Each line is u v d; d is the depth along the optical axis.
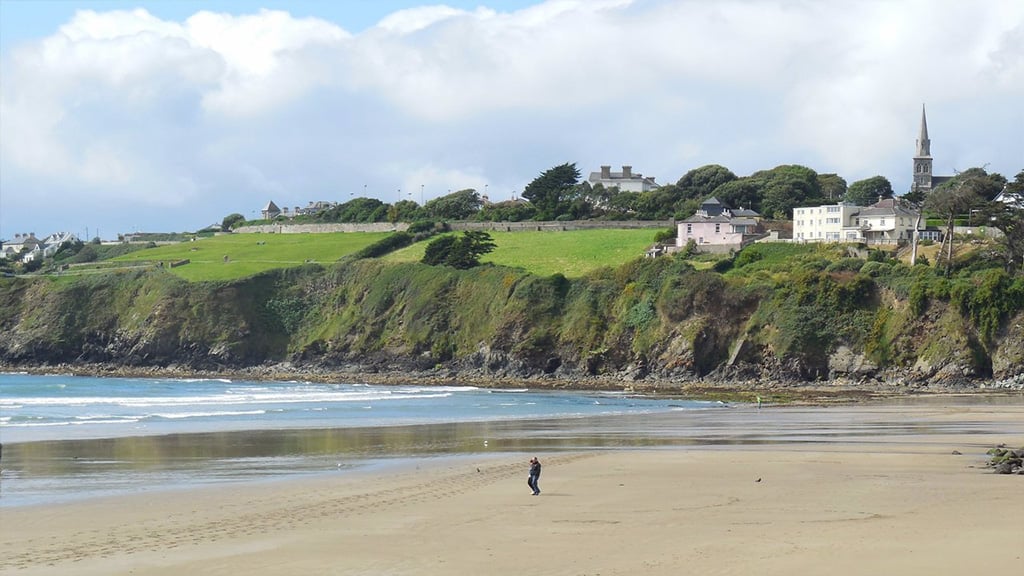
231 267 177.12
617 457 47.03
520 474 40.94
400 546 26.11
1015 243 132.38
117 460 46.62
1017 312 114.12
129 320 166.88
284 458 47.53
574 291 143.25
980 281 120.00
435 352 147.00
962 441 54.41
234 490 36.62
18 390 113.44
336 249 190.50
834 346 122.19
